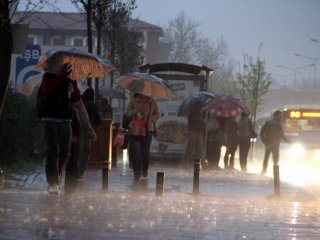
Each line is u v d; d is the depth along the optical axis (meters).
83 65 19.31
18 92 28.89
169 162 36.50
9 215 12.59
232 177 28.66
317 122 56.88
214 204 16.44
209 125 34.31
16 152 28.00
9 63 20.58
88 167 28.97
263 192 22.67
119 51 55.03
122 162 35.56
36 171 26.77
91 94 22.64
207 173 30.88
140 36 60.50
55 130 16.48
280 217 14.18
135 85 27.88
